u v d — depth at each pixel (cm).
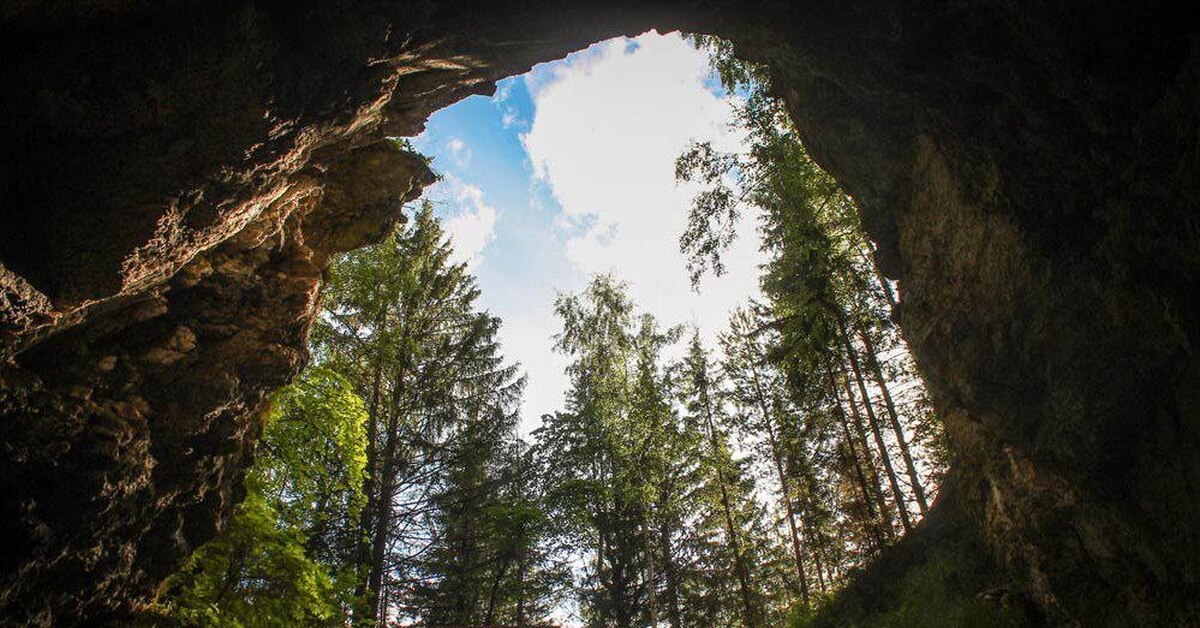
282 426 1084
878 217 1052
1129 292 596
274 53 492
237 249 707
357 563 1616
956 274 853
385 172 861
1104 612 669
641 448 2303
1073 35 562
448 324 2055
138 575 665
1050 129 641
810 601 1869
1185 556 559
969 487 1020
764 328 1895
